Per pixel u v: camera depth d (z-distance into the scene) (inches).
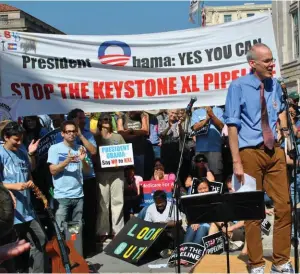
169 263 247.8
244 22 277.3
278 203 174.9
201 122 306.0
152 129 355.3
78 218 248.8
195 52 280.4
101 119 284.8
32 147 235.0
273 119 172.9
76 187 247.9
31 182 205.8
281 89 176.2
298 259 187.5
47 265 225.3
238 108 170.7
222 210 165.6
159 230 259.8
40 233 216.7
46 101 281.7
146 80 283.3
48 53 281.6
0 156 209.9
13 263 196.2
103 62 282.8
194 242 255.4
